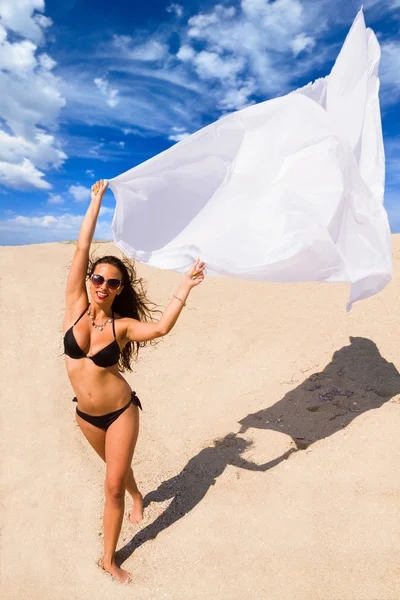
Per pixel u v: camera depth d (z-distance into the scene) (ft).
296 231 9.97
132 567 9.41
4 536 10.49
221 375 18.04
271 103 11.18
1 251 32.04
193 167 10.91
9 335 21.67
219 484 11.78
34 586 9.04
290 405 15.33
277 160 10.93
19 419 15.70
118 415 9.00
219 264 9.70
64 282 27.14
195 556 9.49
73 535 10.43
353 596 8.15
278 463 12.34
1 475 12.79
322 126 10.82
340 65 11.60
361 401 14.90
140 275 28.86
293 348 19.34
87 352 8.86
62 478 12.55
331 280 10.03
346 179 10.60
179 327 22.33
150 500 11.48
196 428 14.82
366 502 10.41
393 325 20.25
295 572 8.82
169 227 10.85
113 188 10.32
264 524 10.16
